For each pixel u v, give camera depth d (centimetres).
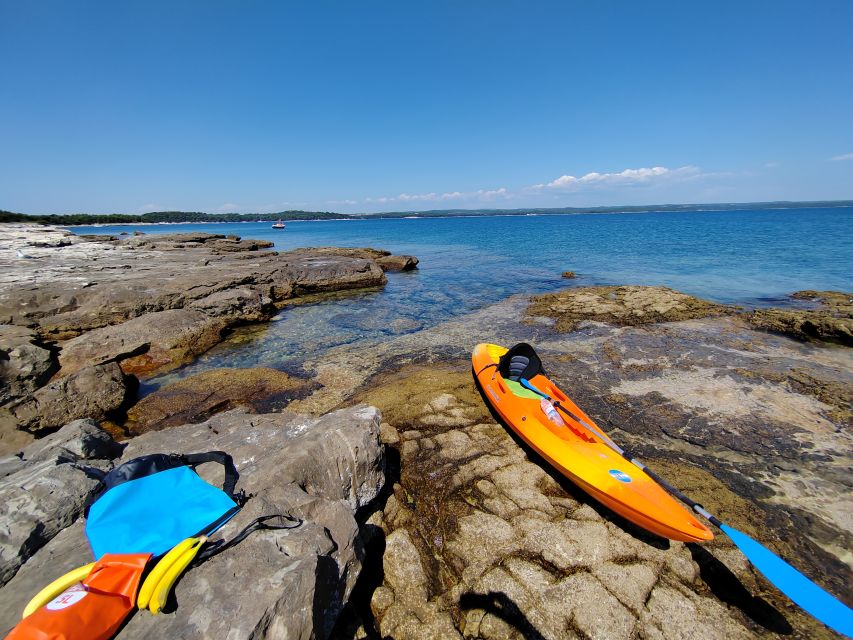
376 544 438
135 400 852
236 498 374
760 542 452
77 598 250
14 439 661
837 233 4150
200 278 1655
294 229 10744
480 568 408
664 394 787
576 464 502
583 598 374
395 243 4881
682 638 346
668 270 2289
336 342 1212
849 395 755
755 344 1034
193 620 256
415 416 698
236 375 935
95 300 1305
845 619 345
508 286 1998
